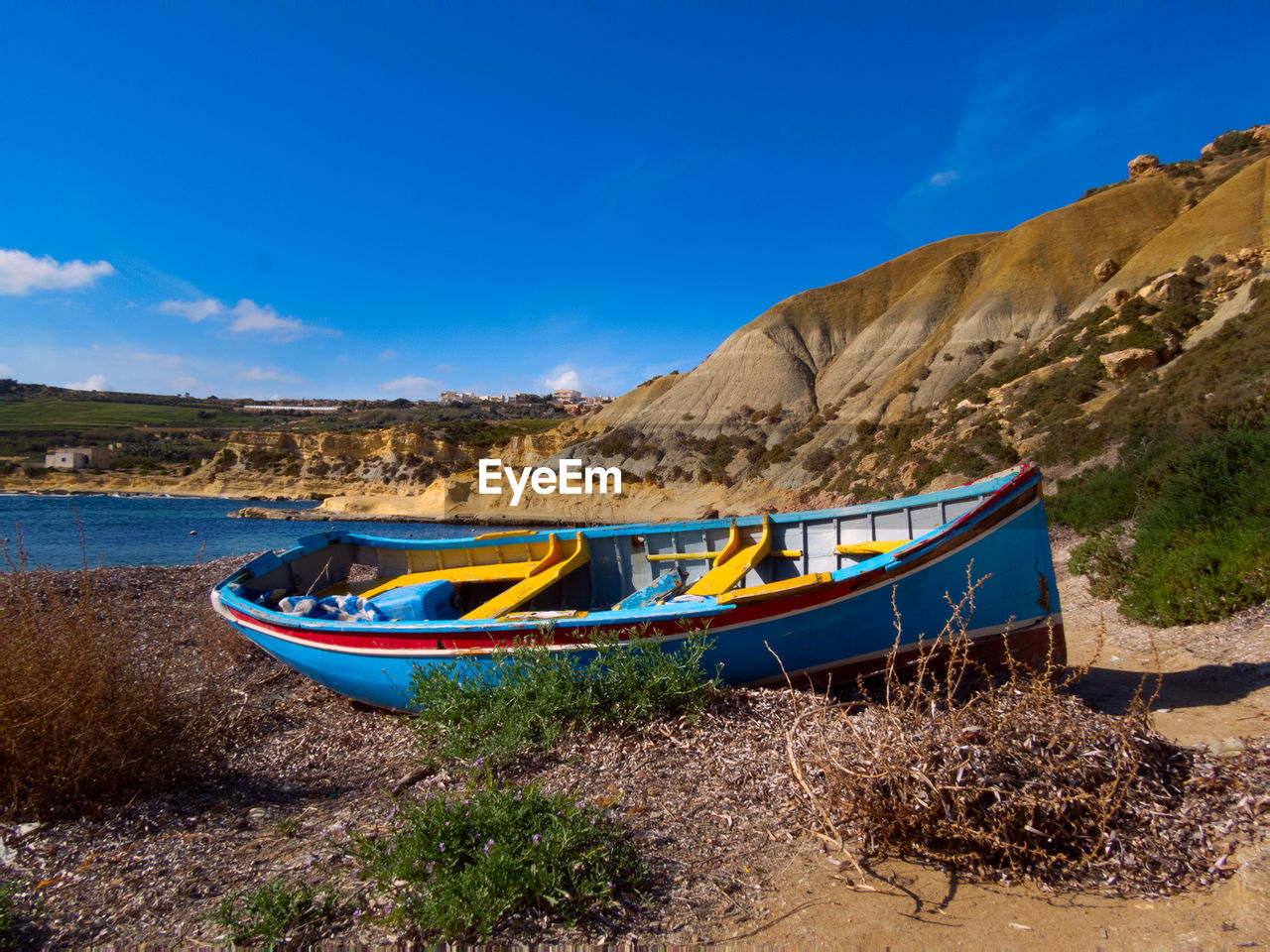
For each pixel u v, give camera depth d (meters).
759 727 5.16
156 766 4.91
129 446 102.94
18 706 4.37
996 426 33.78
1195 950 2.61
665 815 4.05
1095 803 3.41
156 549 29.00
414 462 82.19
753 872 3.46
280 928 3.04
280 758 5.97
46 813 4.29
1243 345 21.72
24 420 128.12
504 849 3.22
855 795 3.67
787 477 60.91
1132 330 34.16
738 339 91.50
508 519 66.38
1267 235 37.59
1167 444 17.06
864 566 5.79
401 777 5.18
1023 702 3.87
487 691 5.70
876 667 6.06
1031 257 68.38
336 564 10.71
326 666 7.24
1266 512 9.38
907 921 3.00
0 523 41.12
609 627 6.00
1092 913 2.96
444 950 2.89
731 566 7.67
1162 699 5.74
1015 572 5.95
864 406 65.62
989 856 3.41
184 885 3.60
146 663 6.39
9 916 3.24
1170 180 69.62
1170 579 8.60
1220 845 3.28
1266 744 4.29
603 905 3.15
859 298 95.31
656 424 82.12
